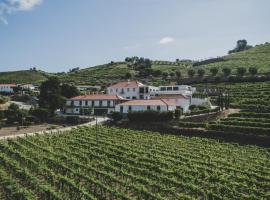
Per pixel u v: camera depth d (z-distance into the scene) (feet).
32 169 148.87
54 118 320.50
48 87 342.44
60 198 113.19
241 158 174.29
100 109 337.93
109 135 237.25
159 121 270.26
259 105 288.10
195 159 172.45
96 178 138.00
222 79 442.09
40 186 122.52
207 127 238.89
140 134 240.53
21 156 161.27
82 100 348.38
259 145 206.59
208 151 189.78
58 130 261.44
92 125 279.69
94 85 525.34
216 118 261.85
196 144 208.44
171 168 153.89
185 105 314.76
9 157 169.37
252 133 218.79
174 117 273.95
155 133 244.83
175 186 130.52
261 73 439.63
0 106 374.22
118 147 198.49
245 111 272.31
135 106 302.86
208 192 118.62
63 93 384.47
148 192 116.98
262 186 132.05
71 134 241.55
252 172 147.64
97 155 173.99
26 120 310.04
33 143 198.90
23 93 499.10
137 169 146.82
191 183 132.98
